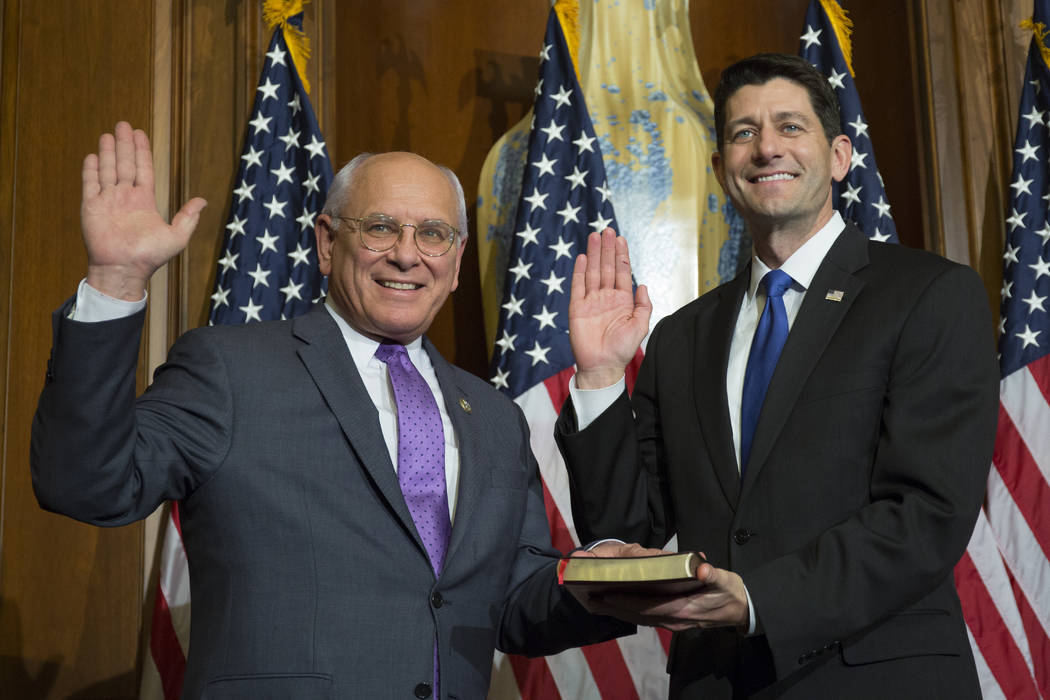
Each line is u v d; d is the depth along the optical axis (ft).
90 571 10.41
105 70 11.35
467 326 12.03
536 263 10.49
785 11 12.96
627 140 11.20
